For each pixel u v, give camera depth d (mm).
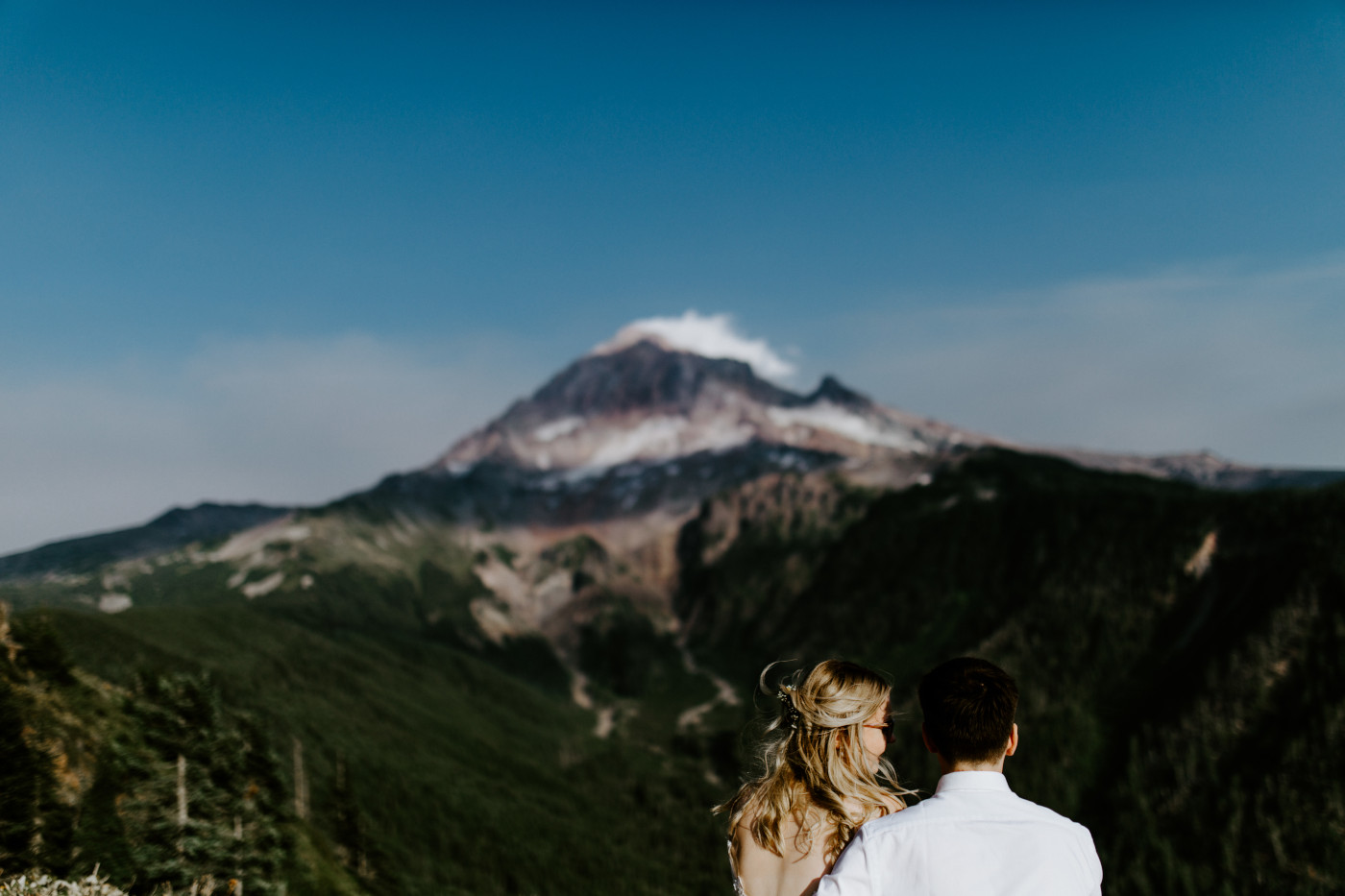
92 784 36375
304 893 56531
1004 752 4727
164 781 39625
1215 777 179750
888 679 5559
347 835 81750
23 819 27906
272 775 59531
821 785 5273
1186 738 194750
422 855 162125
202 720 46125
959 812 4430
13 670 41906
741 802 5582
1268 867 153875
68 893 15922
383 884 81375
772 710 5734
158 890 32844
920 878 4293
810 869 5137
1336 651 194500
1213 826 168500
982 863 4246
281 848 54562
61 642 47719
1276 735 182125
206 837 38250
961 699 4605
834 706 5281
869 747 5375
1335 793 159375
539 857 176000
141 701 45375
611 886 173375
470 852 169625
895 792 5598
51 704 41094
